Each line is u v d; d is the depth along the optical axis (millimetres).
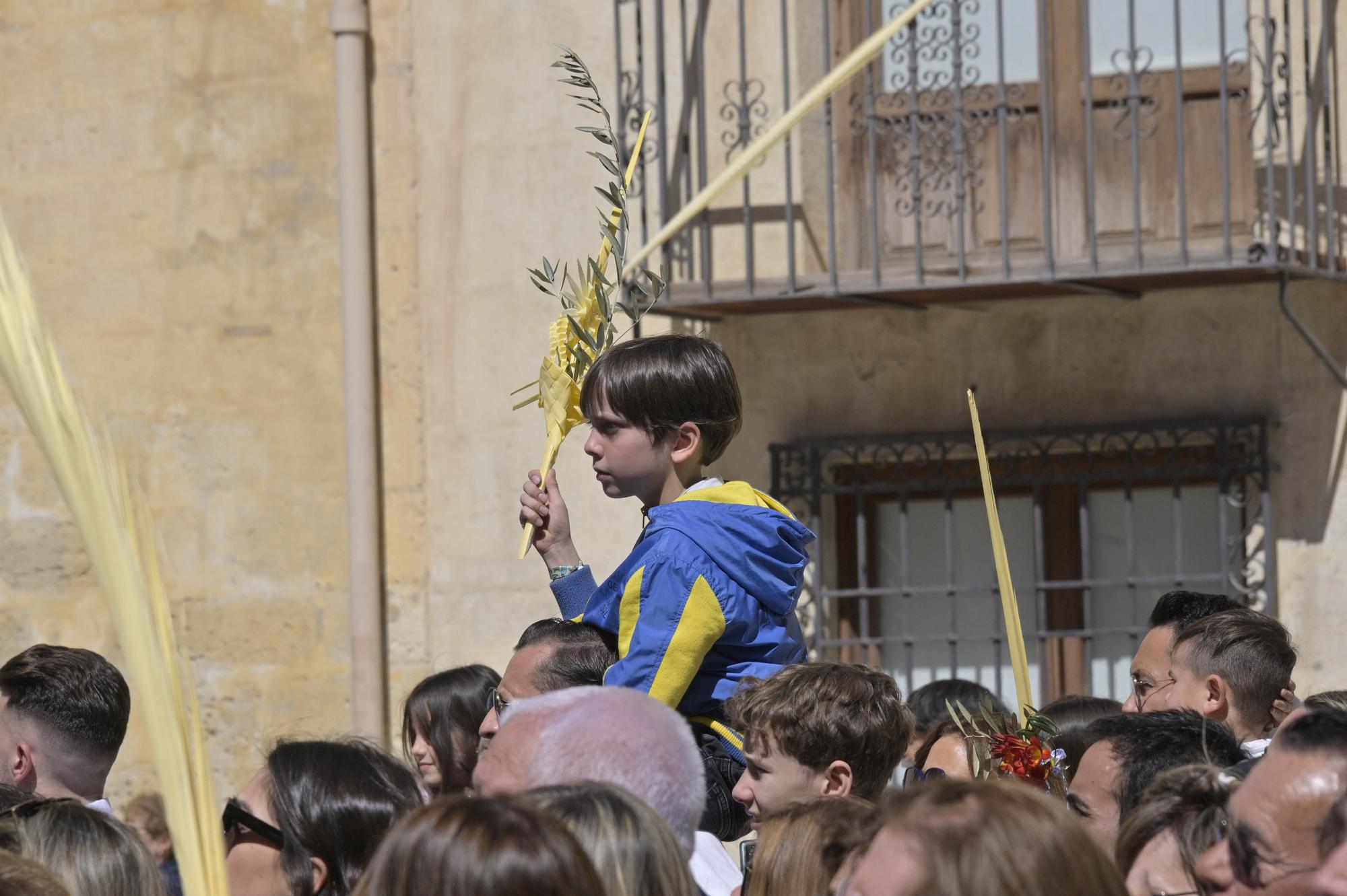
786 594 3939
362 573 8859
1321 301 7645
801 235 8391
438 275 8953
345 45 8984
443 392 8914
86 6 9602
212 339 9289
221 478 9227
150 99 9469
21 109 9711
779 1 8430
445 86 8969
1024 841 1906
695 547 3795
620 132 8422
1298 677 7586
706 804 3807
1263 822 2340
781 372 8500
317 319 9109
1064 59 8383
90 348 9508
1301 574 7637
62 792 4723
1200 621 4445
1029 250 8414
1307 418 7656
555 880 2084
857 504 8445
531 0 8828
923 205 8492
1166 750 3416
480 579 8789
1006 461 8195
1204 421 7789
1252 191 8039
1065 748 4375
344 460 9016
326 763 3625
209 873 1646
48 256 9617
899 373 8320
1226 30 8125
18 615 9508
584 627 3975
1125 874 2873
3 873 2574
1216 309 7840
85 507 1595
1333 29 7672
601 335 4125
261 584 9133
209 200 9328
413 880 2092
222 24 9344
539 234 8766
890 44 8539
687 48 8523
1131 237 8258
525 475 8711
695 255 8484
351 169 8961
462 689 5406
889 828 1967
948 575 8172
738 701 3758
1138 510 8078
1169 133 8227
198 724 1689
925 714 5777
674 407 3934
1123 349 7992
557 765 2699
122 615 1616
